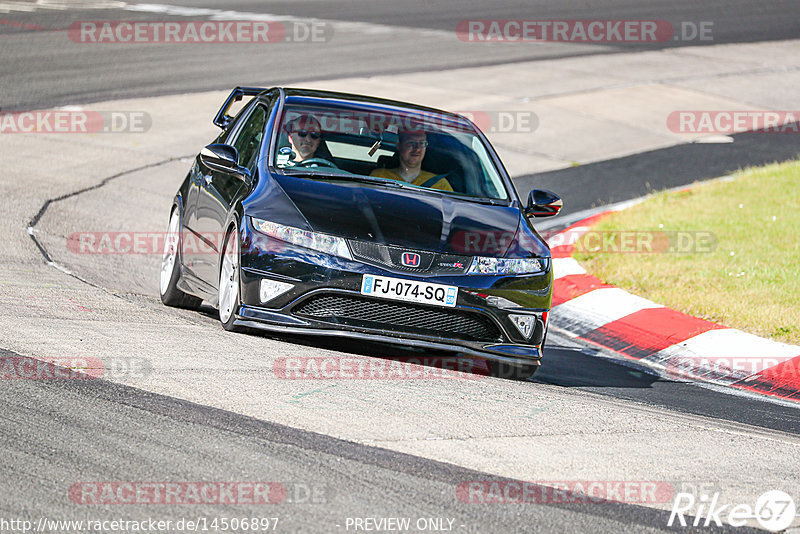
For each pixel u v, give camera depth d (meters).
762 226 43.38
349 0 111.56
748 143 63.88
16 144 49.19
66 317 23.89
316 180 24.80
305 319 22.67
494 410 20.11
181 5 99.88
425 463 16.53
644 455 18.38
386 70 74.94
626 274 36.94
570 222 46.31
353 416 18.52
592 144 61.28
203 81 67.00
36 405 17.42
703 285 35.44
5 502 13.68
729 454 19.09
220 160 25.50
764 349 28.89
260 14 97.69
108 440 16.17
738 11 118.12
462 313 23.12
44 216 37.78
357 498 14.83
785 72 86.12
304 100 27.78
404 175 26.09
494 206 25.78
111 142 51.69
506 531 14.27
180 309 28.05
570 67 82.00
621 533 14.66
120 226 38.56
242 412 18.05
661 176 55.31
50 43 75.75
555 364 27.78
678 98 74.75
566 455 17.81
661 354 29.69
